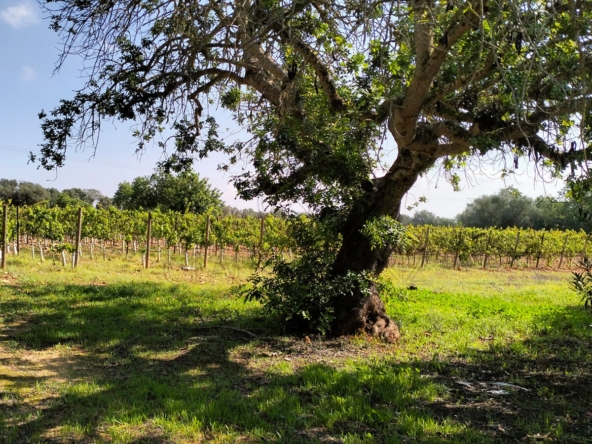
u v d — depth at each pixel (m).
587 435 4.45
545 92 5.92
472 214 39.88
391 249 8.09
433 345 7.57
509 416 4.86
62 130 7.38
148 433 4.09
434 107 7.01
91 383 5.31
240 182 8.05
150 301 10.00
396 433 4.24
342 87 7.04
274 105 7.73
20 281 11.66
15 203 42.62
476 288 15.35
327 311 7.43
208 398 4.93
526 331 8.79
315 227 7.84
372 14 4.52
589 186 5.33
